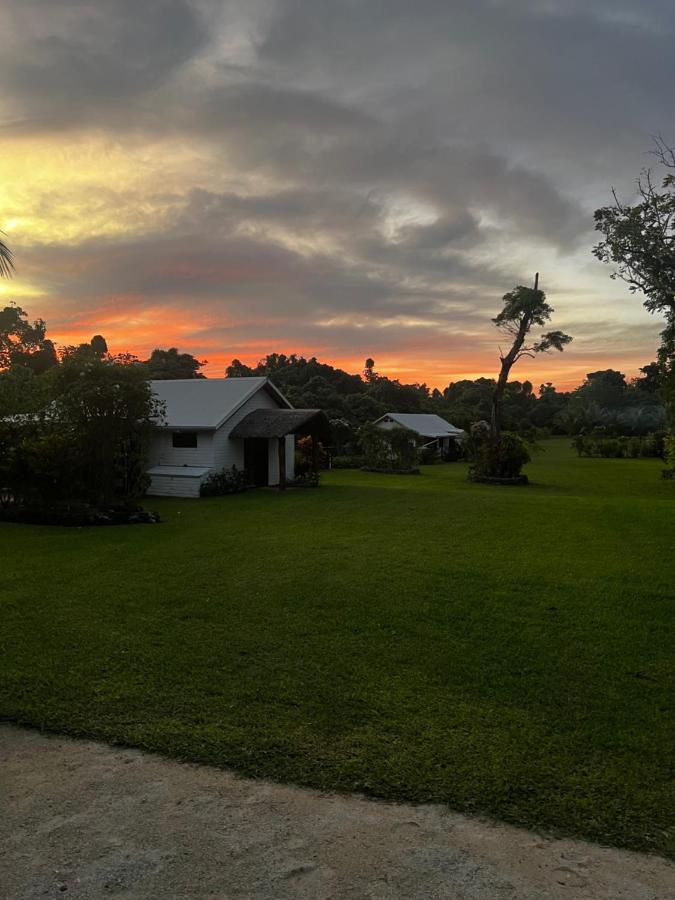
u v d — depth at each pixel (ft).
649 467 125.49
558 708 14.48
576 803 10.57
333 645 18.47
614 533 37.88
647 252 44.88
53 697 14.58
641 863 9.07
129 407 45.78
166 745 12.37
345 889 8.39
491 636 19.36
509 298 99.91
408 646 18.47
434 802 10.56
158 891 8.30
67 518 42.16
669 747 12.64
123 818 10.00
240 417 72.64
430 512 48.55
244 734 12.88
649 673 16.65
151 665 16.72
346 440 138.21
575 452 184.34
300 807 10.36
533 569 27.99
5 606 22.02
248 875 8.64
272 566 28.48
